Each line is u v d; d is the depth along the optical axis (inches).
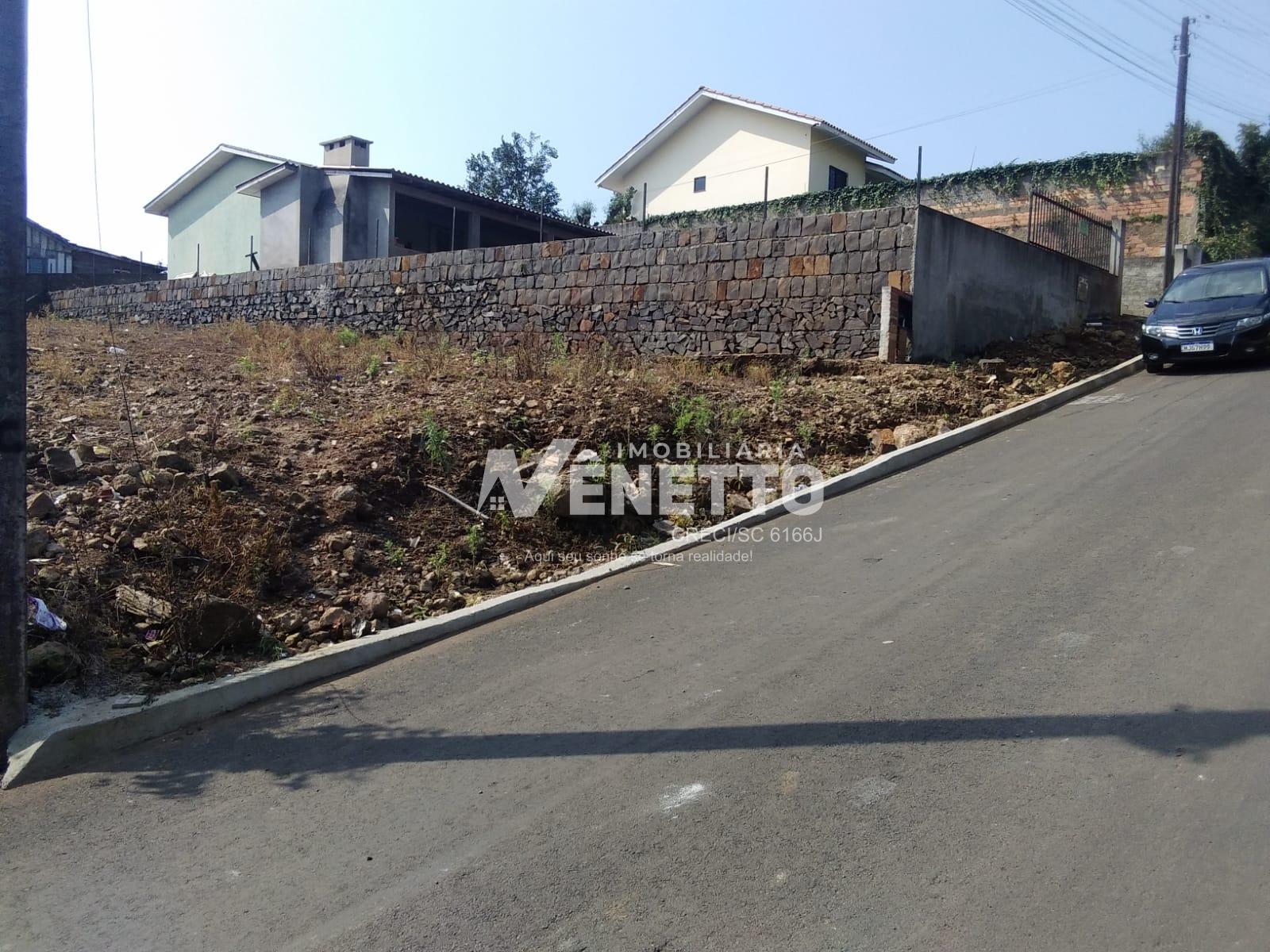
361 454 314.3
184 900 132.0
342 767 169.6
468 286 692.1
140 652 208.7
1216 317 516.7
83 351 548.1
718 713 179.6
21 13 179.8
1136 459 346.6
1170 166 856.9
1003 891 120.6
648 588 262.4
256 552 241.4
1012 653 194.2
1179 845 127.0
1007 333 593.6
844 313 526.6
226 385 442.6
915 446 382.3
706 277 575.8
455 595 255.9
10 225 177.9
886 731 166.1
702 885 127.0
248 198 1204.5
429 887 131.5
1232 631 194.1
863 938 114.1
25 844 148.1
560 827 144.5
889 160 1334.9
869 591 241.3
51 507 254.5
